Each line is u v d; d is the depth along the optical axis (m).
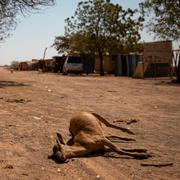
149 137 10.05
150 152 8.44
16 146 8.73
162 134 10.48
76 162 7.55
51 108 14.77
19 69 79.00
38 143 9.02
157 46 42.47
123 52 52.12
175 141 9.66
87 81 32.75
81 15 50.69
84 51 52.03
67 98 18.41
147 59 43.41
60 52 72.94
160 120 12.72
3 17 28.81
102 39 50.06
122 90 23.75
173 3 32.91
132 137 9.98
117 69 48.06
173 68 42.34
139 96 20.30
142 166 7.48
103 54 52.94
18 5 28.28
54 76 41.81
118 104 16.72
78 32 51.50
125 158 7.94
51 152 8.27
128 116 13.42
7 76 39.53
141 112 14.51
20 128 10.62
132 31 51.19
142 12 34.66
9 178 6.63
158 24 34.12
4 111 13.64
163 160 7.89
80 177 6.79
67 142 8.56
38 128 10.70
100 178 6.77
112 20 49.81
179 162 7.78
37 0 28.19
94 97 19.19
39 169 7.15
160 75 42.12
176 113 14.40
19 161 7.62
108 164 7.53
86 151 7.90
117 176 6.89
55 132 10.23
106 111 14.47
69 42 59.31
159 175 6.97
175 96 20.48
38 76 40.91
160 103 17.38
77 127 8.36
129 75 46.50
